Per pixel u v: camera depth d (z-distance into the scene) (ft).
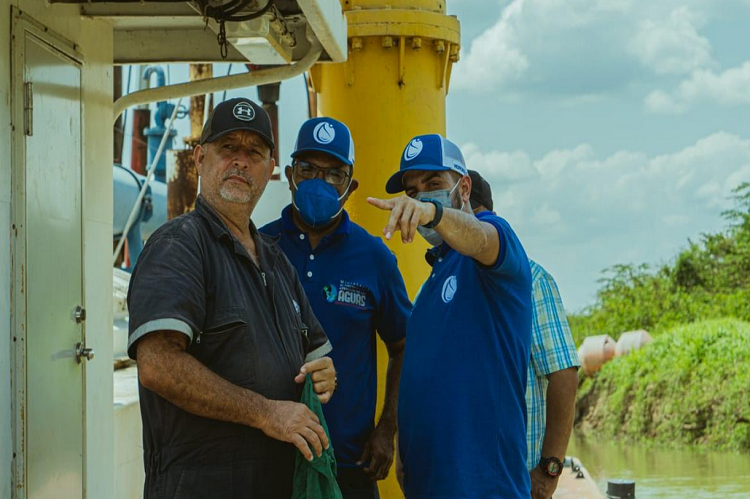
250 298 9.50
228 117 9.75
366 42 17.26
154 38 17.08
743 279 83.71
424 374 10.61
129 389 19.06
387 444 12.78
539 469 12.45
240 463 9.12
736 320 71.51
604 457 59.47
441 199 11.07
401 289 13.16
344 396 12.44
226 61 17.12
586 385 74.28
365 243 12.96
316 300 12.52
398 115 17.24
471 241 9.57
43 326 11.89
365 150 17.29
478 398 10.30
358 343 12.62
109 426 14.97
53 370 12.23
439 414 10.36
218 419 8.87
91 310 14.28
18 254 11.14
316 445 8.99
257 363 9.29
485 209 13.12
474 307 10.47
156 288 8.79
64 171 12.82
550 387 12.44
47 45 12.32
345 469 12.40
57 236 12.49
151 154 42.60
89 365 14.14
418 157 11.02
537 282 12.55
